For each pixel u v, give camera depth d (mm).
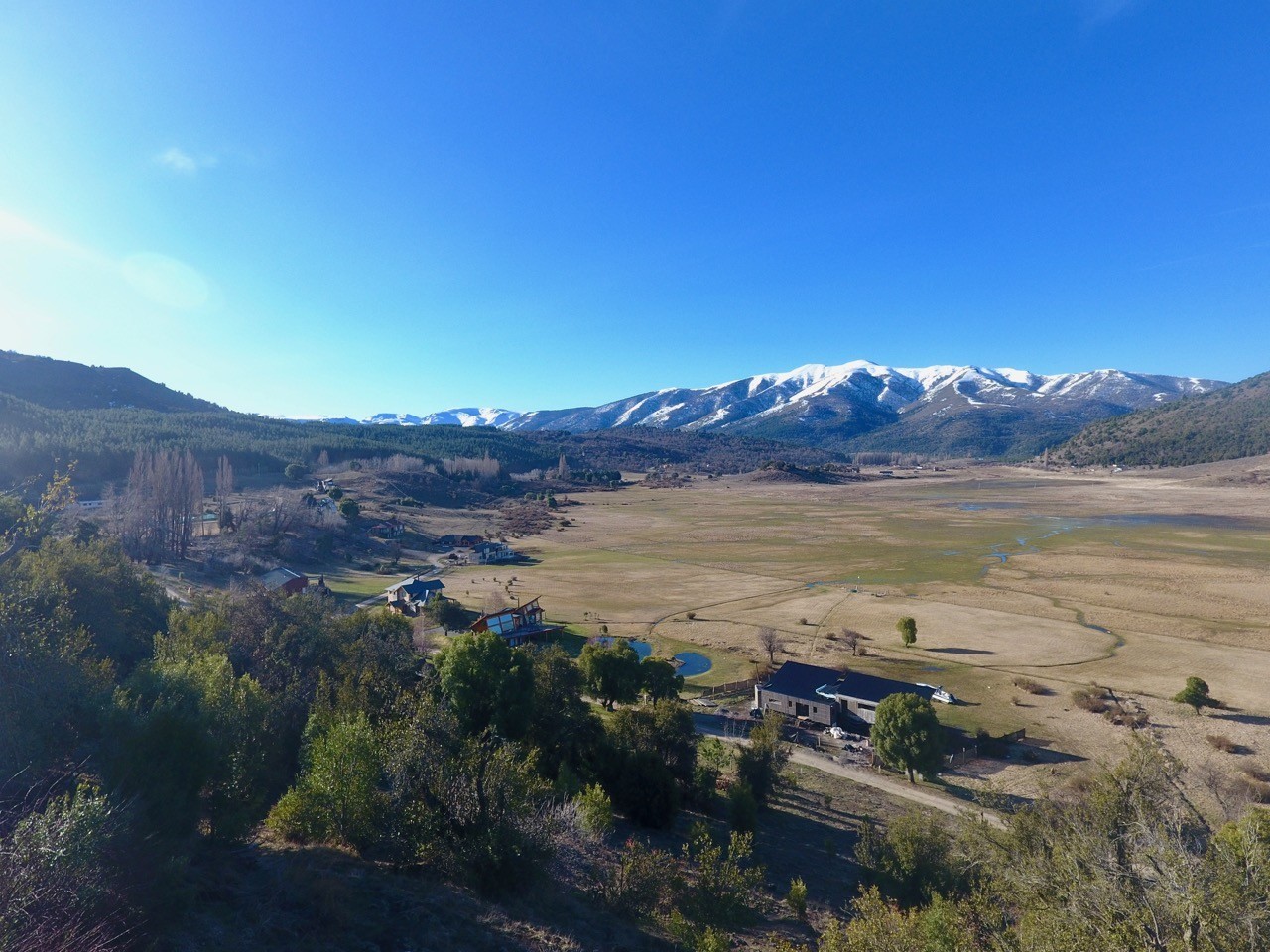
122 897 13562
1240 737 50125
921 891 27203
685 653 74188
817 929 24328
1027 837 25391
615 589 106875
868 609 92188
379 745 23266
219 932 14812
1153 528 161000
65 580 36625
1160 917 13609
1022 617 86250
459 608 82938
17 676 19750
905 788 43719
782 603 96500
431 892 18953
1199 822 22953
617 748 34844
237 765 22016
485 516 197625
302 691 33125
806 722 56312
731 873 23422
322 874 18500
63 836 12602
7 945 10844
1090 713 55969
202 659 28797
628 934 19875
